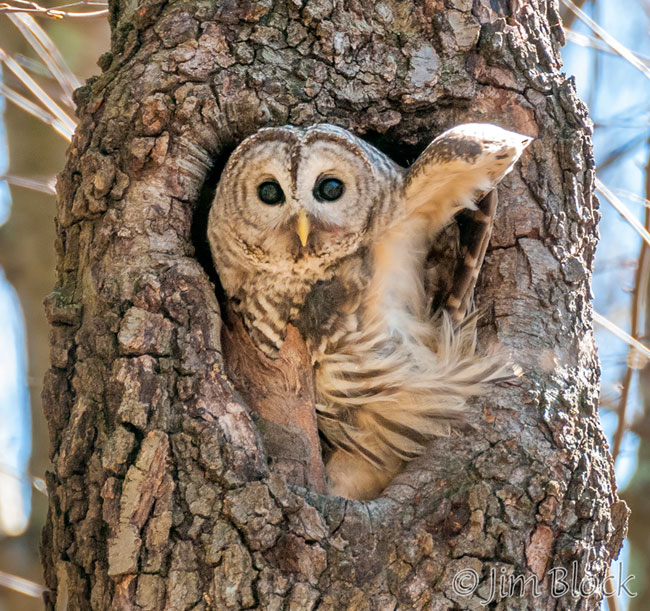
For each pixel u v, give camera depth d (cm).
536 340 781
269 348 841
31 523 1308
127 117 791
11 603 1254
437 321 845
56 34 1380
